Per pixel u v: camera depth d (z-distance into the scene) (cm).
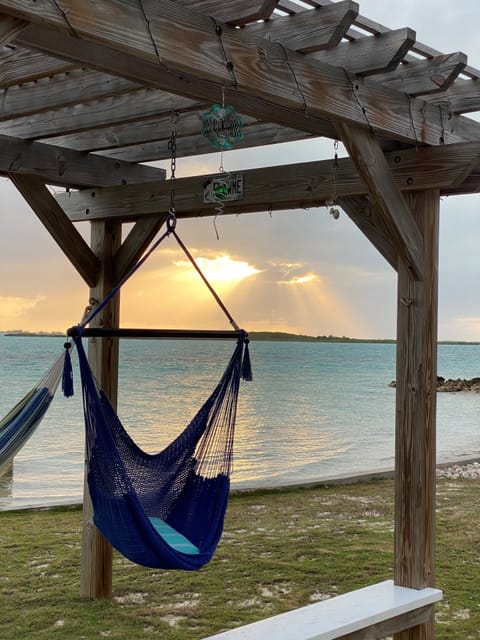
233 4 240
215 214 436
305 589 502
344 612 332
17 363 2875
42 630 416
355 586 510
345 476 991
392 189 338
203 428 365
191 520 357
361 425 2016
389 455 1534
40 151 427
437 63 317
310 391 2744
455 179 344
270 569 548
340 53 300
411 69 325
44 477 1181
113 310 469
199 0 244
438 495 857
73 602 464
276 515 749
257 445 1658
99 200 465
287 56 270
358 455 1537
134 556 319
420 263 355
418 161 355
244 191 419
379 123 317
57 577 518
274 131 400
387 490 916
